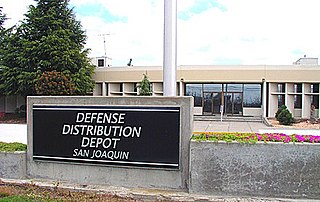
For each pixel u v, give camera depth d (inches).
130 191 263.6
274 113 1227.9
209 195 251.6
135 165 273.6
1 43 1305.4
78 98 293.7
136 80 1293.1
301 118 1194.6
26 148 313.4
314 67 1176.8
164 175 267.7
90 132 288.2
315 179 238.4
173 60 323.6
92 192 266.2
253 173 245.9
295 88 1232.8
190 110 264.1
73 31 1267.2
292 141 247.8
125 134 277.7
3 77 1194.0
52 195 253.3
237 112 1310.3
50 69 1157.7
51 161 298.5
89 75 1263.5
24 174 305.7
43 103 304.5
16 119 1194.6
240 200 241.9
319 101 1181.7
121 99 281.0
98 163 283.3
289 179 241.4
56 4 1234.6
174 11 324.5
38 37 1214.3
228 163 249.6
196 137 265.1
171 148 265.9
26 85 1145.4
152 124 271.4
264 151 244.8
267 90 1237.7
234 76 1229.7
